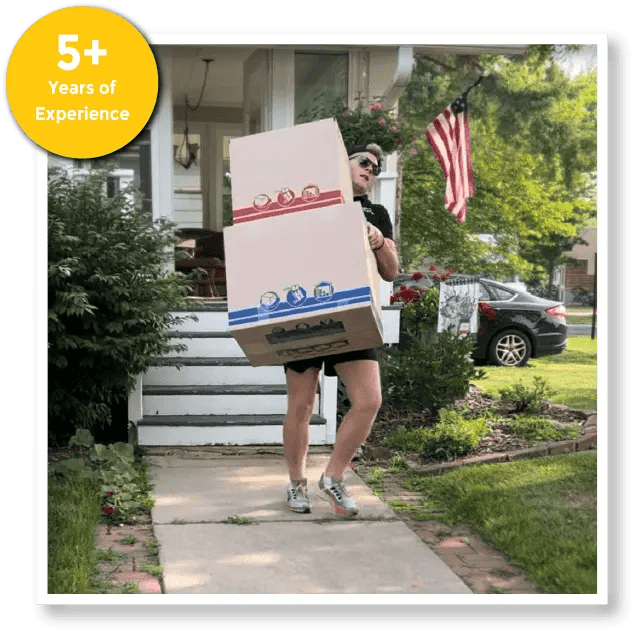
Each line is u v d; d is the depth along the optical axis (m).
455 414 7.20
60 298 5.82
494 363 12.39
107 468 5.72
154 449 6.61
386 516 5.21
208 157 13.68
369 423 5.14
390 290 7.79
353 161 5.38
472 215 16.22
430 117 15.13
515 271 17.52
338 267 4.39
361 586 4.16
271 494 5.61
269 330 4.52
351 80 9.05
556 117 16.75
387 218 5.43
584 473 5.97
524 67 16.47
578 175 17.47
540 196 16.72
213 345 7.31
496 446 6.73
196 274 7.25
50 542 4.51
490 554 4.64
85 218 6.25
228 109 13.62
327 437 6.90
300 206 4.57
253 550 4.63
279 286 4.46
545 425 7.14
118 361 6.15
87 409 6.21
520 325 12.34
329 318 4.43
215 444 6.69
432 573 4.34
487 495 5.43
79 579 4.15
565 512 5.12
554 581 4.20
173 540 4.77
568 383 11.04
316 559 4.51
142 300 6.25
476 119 16.14
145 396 6.84
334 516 5.20
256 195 4.61
